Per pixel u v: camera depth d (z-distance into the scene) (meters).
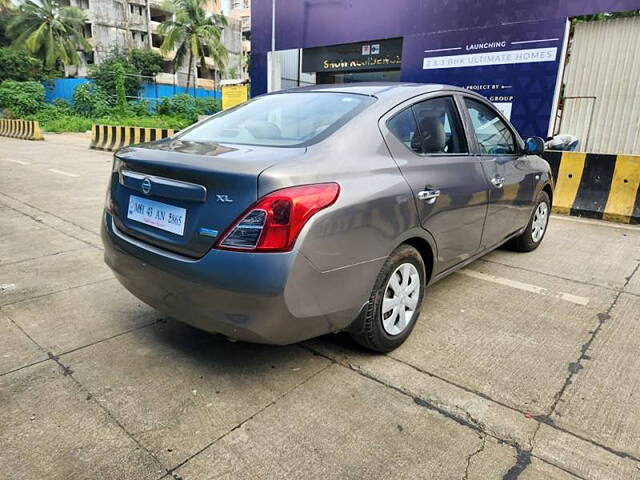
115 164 2.82
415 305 2.95
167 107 36.78
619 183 6.58
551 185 5.01
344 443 2.10
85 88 34.56
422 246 3.00
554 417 2.29
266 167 2.14
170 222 2.36
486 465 1.99
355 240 2.36
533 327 3.22
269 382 2.54
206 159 2.28
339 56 13.45
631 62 9.16
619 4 8.46
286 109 3.02
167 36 42.16
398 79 14.02
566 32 9.16
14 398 2.37
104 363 2.70
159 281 2.40
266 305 2.12
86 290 3.73
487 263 4.56
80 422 2.20
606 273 4.33
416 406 2.36
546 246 5.21
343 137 2.53
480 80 10.37
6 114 32.06
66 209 6.53
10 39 42.28
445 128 3.26
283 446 2.07
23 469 1.92
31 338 2.96
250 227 2.08
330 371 2.65
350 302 2.44
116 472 1.92
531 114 9.82
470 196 3.28
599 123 9.71
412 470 1.95
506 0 9.67
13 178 9.12
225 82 22.77
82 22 42.94
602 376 2.65
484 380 2.59
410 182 2.71
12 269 4.18
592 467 1.98
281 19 13.89
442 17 10.62
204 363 2.71
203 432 2.15
